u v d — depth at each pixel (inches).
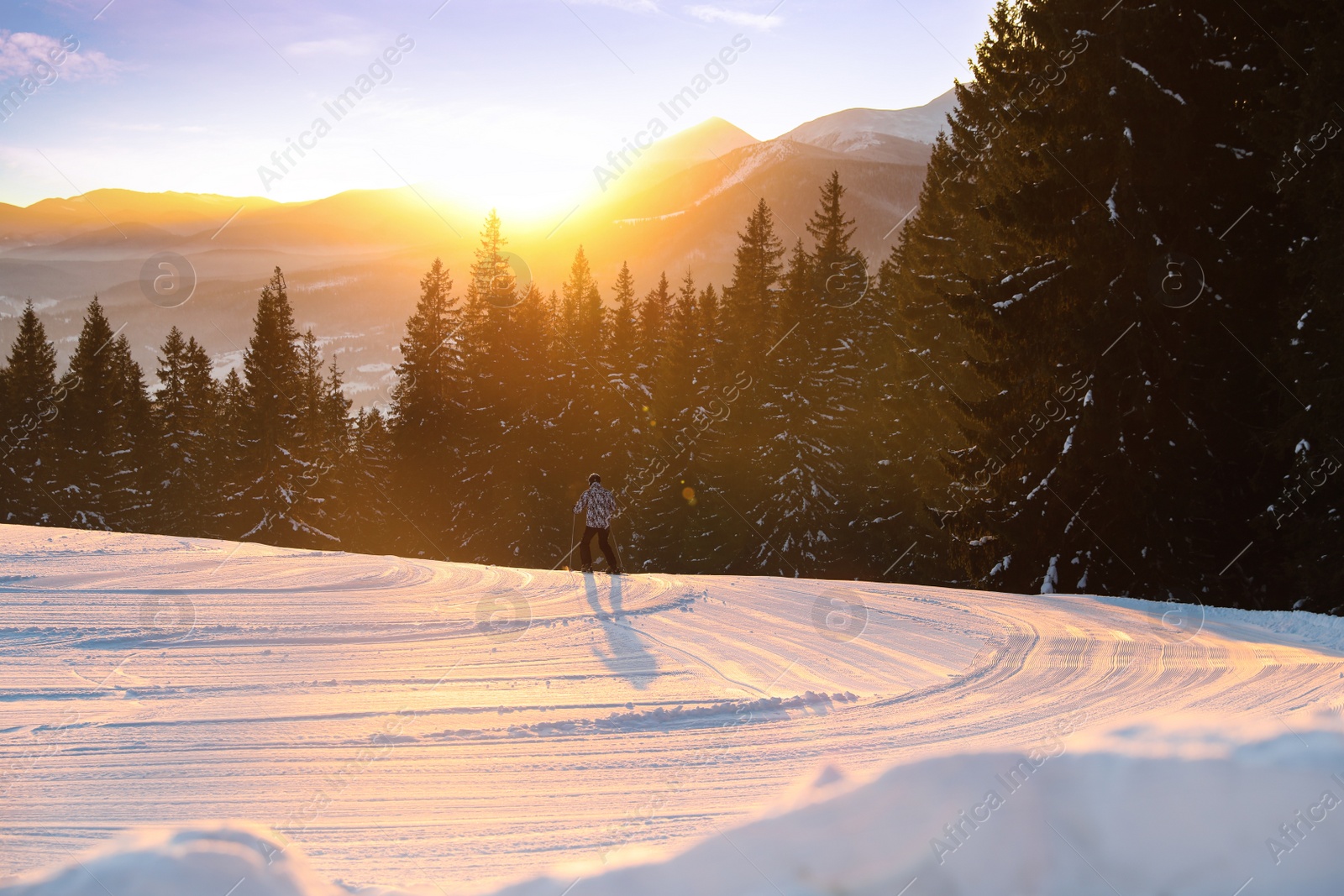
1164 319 908.6
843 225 2241.6
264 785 209.3
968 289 1450.5
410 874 155.2
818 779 84.7
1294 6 862.5
